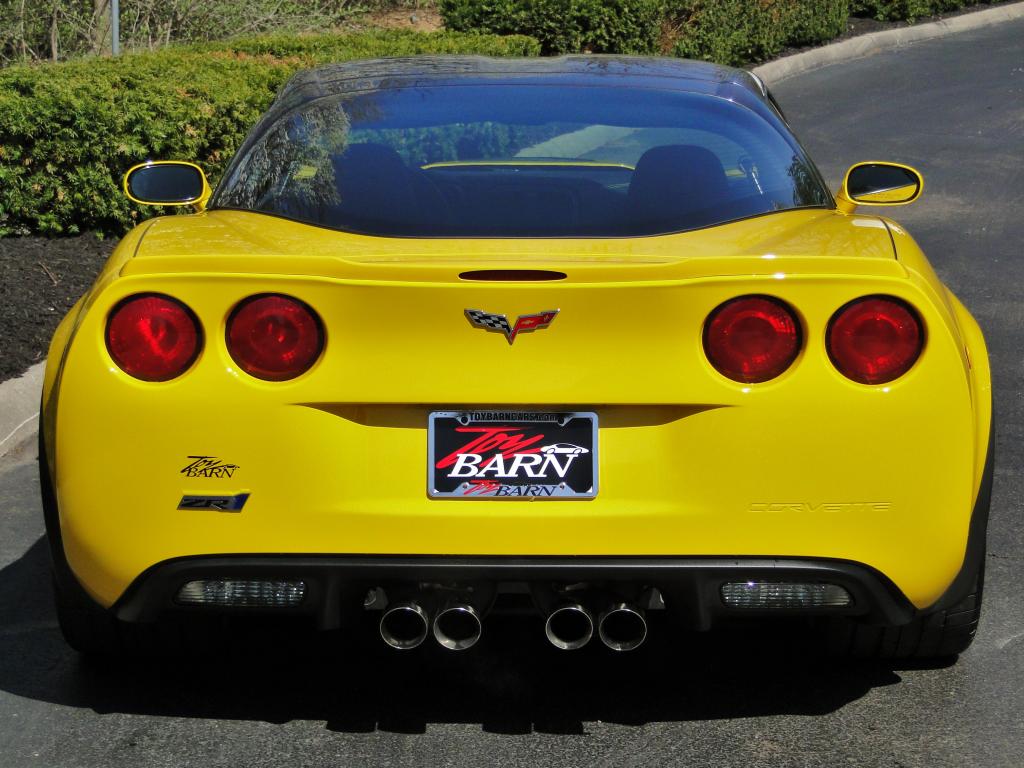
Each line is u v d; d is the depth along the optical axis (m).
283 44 14.40
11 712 3.75
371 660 4.08
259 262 3.22
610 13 18.69
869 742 3.58
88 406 3.23
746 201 3.85
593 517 3.23
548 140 4.11
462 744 3.57
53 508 3.47
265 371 3.21
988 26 25.88
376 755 3.51
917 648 3.90
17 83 9.69
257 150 4.22
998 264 10.09
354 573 3.27
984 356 3.67
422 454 3.25
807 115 17.34
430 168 3.96
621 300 3.16
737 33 20.52
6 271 8.66
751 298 3.18
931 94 18.72
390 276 3.16
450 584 3.35
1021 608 4.45
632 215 3.72
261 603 3.33
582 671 4.00
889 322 3.19
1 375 6.68
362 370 3.19
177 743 3.58
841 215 3.91
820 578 3.28
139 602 3.35
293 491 3.23
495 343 3.18
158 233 3.67
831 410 3.20
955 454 3.24
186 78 10.76
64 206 9.64
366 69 4.82
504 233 3.61
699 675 3.97
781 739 3.60
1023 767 3.45
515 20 18.59
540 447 3.24
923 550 3.28
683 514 3.23
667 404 3.21
